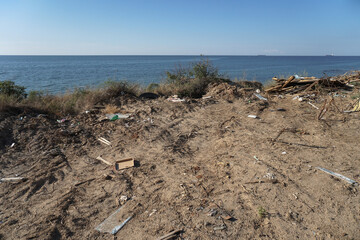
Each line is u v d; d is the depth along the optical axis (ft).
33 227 10.87
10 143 18.88
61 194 13.34
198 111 27.68
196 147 18.90
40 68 246.88
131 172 15.34
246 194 12.42
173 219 11.02
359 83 34.53
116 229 10.66
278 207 11.36
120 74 147.54
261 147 17.62
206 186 13.43
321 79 32.68
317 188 12.53
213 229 10.24
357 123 21.47
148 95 33.27
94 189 13.73
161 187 13.65
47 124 22.35
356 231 9.70
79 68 244.22
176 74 41.73
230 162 15.81
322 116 23.66
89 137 20.77
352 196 11.77
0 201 12.77
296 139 18.84
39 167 16.02
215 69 41.29
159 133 21.49
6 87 28.73
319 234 9.68
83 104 29.43
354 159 15.21
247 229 10.17
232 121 24.02
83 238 10.22
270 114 25.44
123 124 23.43
